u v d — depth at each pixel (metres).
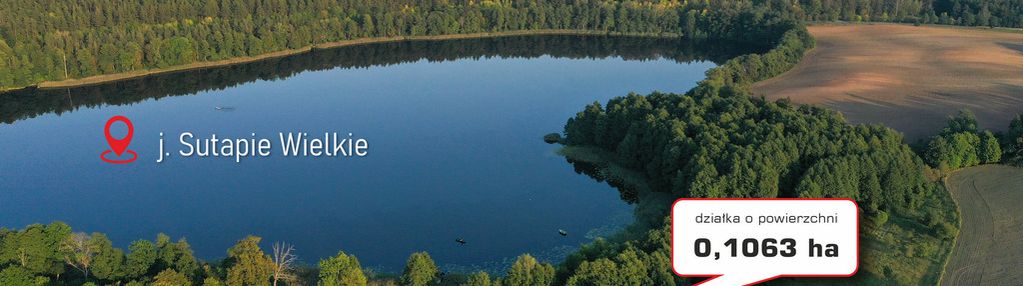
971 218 103.50
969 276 88.19
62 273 87.50
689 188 106.56
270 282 87.19
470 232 110.69
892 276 87.75
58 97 187.88
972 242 96.44
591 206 119.06
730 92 145.25
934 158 120.25
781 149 110.62
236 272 80.50
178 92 196.88
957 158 120.31
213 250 106.00
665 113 129.88
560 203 120.81
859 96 175.62
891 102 169.50
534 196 124.00
